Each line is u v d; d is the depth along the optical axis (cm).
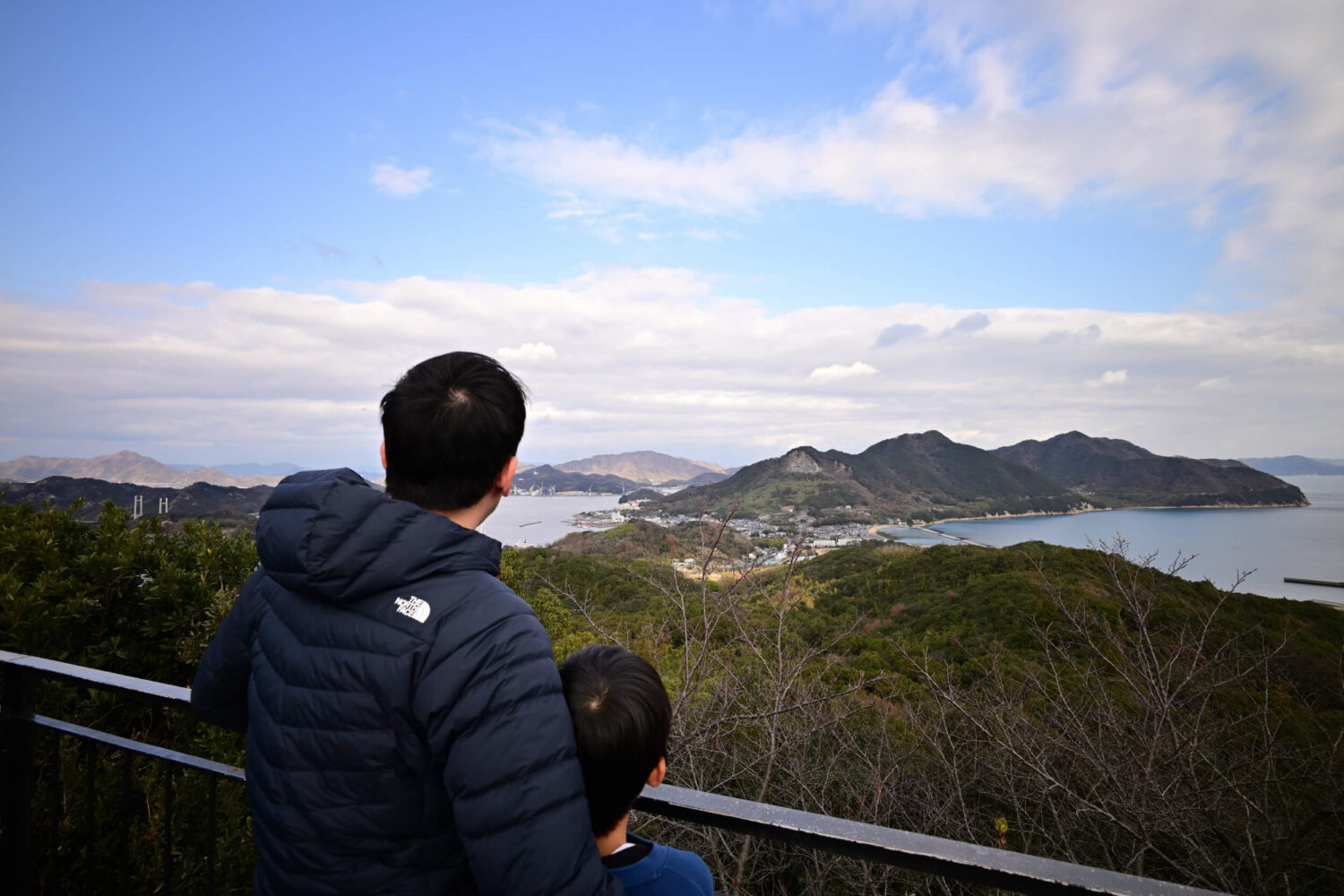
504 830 72
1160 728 418
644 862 90
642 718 87
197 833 269
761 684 431
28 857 170
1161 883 75
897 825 441
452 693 76
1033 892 79
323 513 83
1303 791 398
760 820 94
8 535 317
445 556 85
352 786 80
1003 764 447
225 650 104
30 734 171
